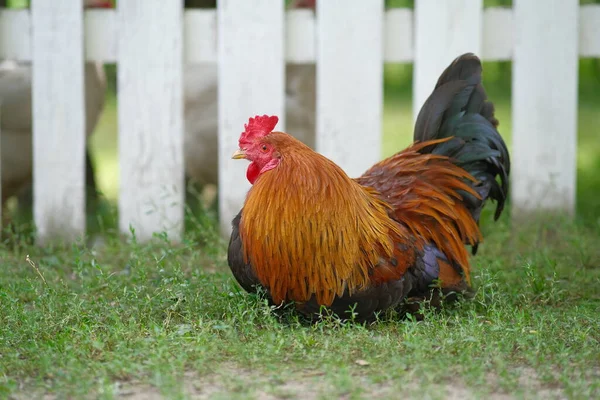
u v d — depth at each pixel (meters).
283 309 6.40
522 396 4.75
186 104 10.25
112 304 6.67
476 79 7.27
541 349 5.55
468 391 4.92
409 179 6.94
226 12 8.95
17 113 9.61
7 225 9.42
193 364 5.32
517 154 9.34
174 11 8.93
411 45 9.13
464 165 7.26
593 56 9.21
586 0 13.27
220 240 8.78
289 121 10.06
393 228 6.30
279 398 4.82
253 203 6.07
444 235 6.79
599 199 12.30
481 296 6.83
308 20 9.05
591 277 7.78
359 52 9.02
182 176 9.21
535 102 9.24
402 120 18.16
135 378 5.16
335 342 5.63
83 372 5.14
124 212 9.27
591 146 16.08
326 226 5.94
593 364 5.40
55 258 8.10
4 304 6.48
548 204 9.39
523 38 9.14
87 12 8.97
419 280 6.41
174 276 6.98
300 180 5.96
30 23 8.92
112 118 18.12
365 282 6.07
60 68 8.95
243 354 5.42
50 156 9.10
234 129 9.16
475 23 9.01
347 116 9.12
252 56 9.02
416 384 5.02
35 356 5.41
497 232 9.16
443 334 5.78
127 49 8.98
